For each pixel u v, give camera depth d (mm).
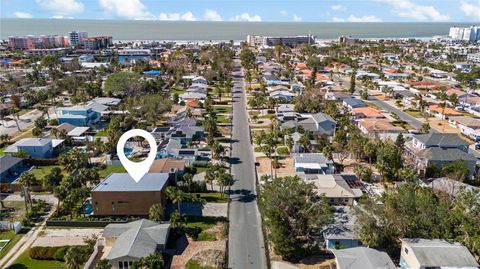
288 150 109812
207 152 108375
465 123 128750
